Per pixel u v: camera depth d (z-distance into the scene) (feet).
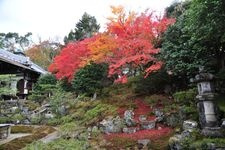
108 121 41.57
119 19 46.78
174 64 38.73
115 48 48.67
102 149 33.73
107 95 56.39
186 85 43.86
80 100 61.72
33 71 96.07
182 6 60.23
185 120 34.35
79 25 131.95
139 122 39.55
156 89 46.68
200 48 35.58
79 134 40.60
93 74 61.77
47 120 61.87
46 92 82.64
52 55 146.61
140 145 33.60
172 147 30.27
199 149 26.89
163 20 46.16
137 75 57.98
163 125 38.34
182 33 39.55
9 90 55.62
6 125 45.70
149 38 46.91
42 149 33.96
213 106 30.42
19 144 38.34
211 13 28.04
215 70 37.50
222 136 28.37
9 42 180.14
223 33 30.48
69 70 65.21
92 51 51.03
